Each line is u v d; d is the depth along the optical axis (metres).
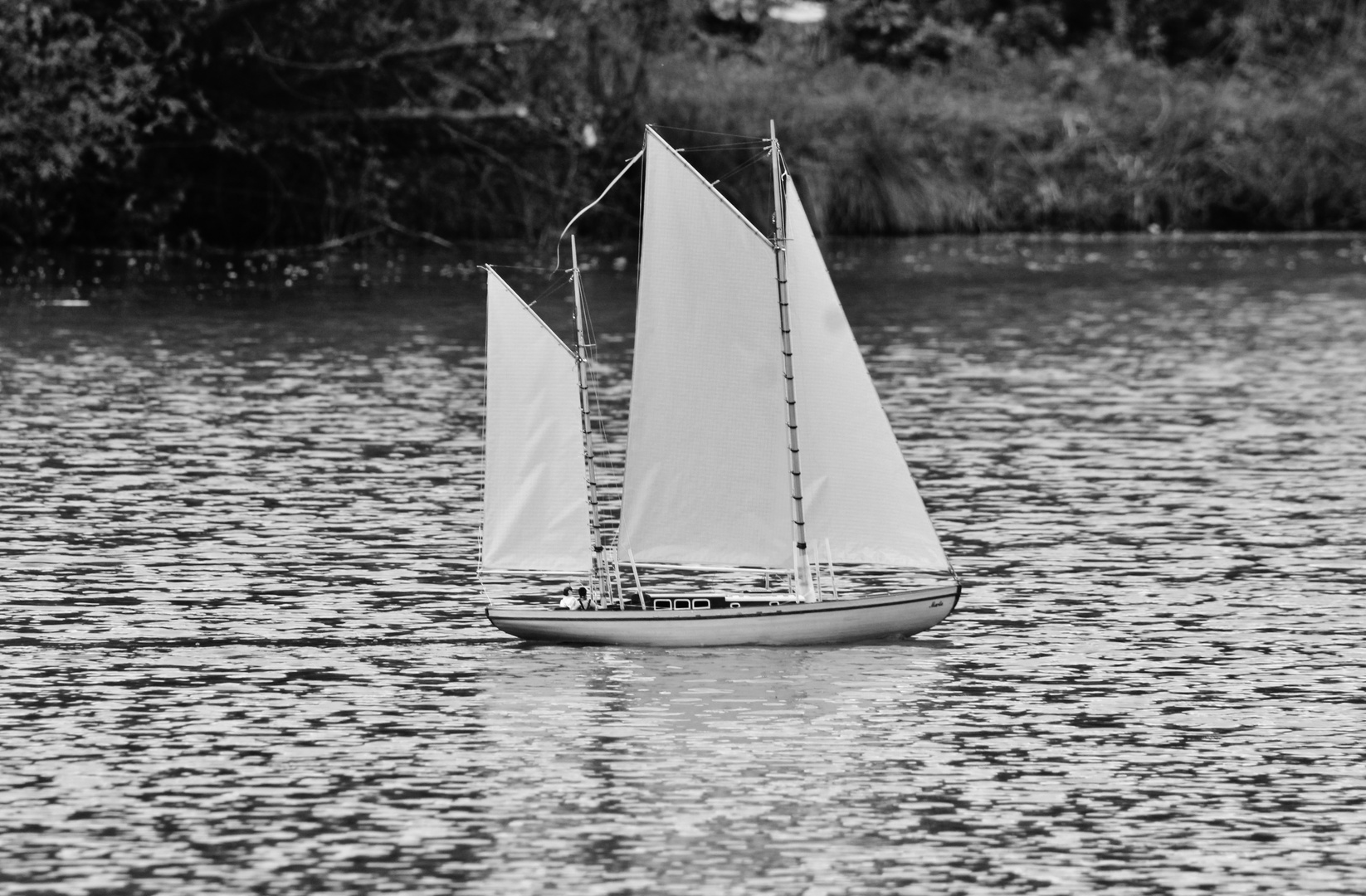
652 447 104.38
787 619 102.62
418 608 109.50
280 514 129.38
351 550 121.12
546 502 104.50
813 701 94.62
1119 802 82.88
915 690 96.44
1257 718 93.00
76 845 77.69
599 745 88.69
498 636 104.56
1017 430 162.12
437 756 87.25
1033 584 115.75
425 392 173.62
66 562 117.25
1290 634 106.06
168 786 83.56
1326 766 87.06
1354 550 123.69
